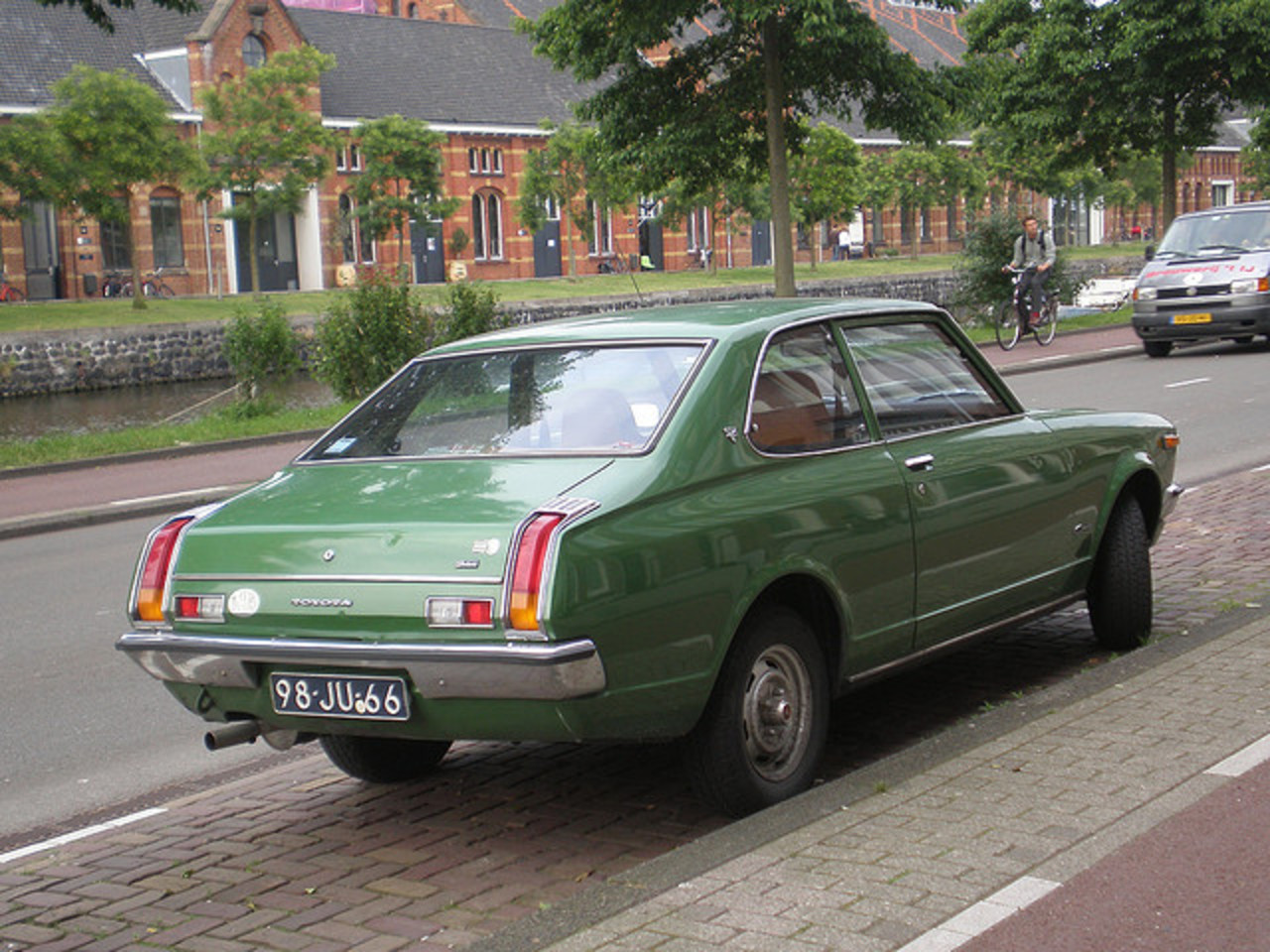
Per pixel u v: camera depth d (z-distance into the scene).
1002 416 5.97
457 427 4.96
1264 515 9.45
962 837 3.95
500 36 65.50
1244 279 21.28
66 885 4.52
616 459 4.47
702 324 5.06
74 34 51.62
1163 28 30.50
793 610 4.73
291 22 54.59
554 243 64.00
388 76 58.84
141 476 16.34
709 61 27.17
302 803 5.26
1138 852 3.79
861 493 4.95
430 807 5.10
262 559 4.45
